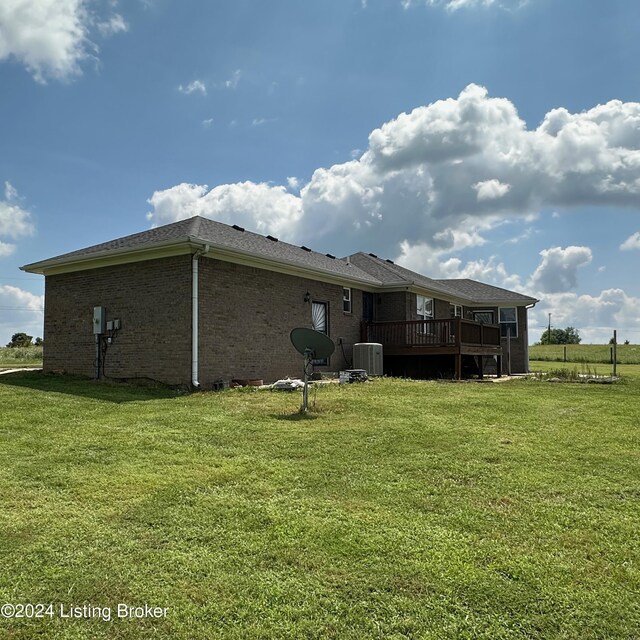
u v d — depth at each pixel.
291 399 9.86
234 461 5.71
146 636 2.69
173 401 9.60
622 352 44.47
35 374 13.59
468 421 7.98
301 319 14.88
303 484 5.00
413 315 19.11
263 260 13.05
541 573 3.33
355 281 16.86
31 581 3.17
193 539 3.77
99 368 12.81
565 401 10.23
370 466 5.59
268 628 2.76
